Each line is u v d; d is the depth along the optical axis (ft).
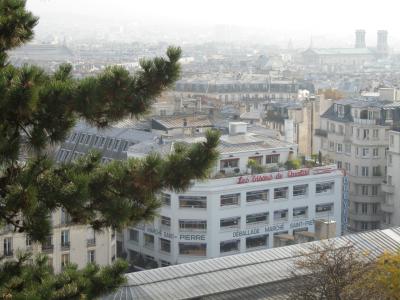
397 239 453.99
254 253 412.57
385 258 349.41
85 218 184.44
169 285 368.89
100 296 205.87
